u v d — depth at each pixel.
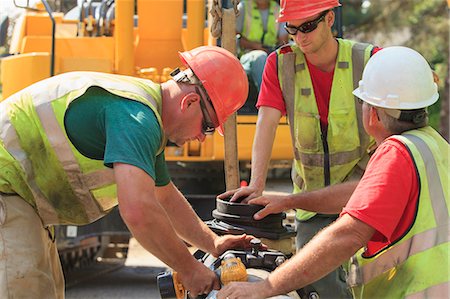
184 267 3.12
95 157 3.34
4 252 3.38
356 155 4.48
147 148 3.04
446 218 2.89
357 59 4.38
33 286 3.43
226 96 3.32
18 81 7.68
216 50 3.40
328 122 4.44
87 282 8.66
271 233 3.55
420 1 19.83
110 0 8.52
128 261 10.34
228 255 3.25
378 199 2.83
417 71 3.06
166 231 3.02
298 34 4.26
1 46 9.05
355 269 3.21
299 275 2.86
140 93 3.22
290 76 4.48
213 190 7.88
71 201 3.46
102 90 3.22
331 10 4.29
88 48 8.05
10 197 3.42
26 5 8.36
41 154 3.37
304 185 4.71
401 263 2.98
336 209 3.83
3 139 3.39
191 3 8.00
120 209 2.97
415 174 2.88
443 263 2.89
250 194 3.72
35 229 3.47
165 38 8.41
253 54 7.36
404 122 3.06
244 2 7.96
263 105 4.53
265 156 4.43
